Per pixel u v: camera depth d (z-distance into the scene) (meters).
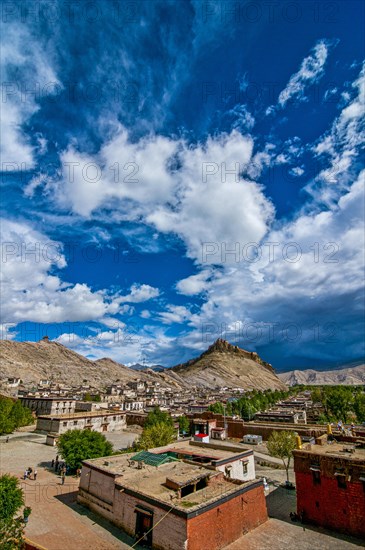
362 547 24.38
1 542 22.11
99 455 42.53
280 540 25.39
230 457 35.03
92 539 25.45
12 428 72.75
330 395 92.81
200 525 22.73
